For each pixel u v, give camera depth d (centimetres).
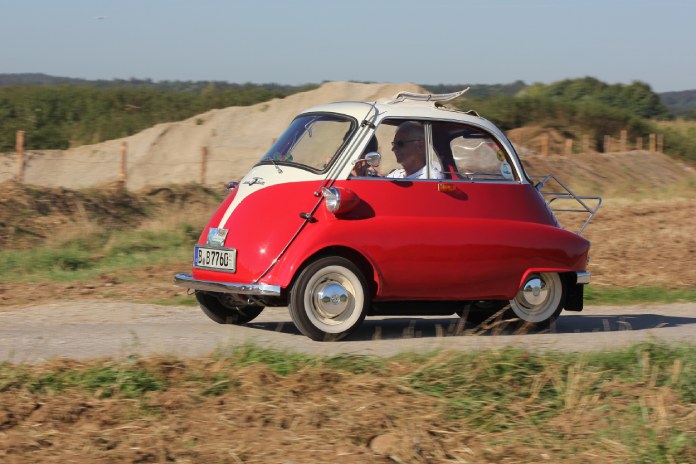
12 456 500
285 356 704
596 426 587
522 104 5816
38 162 3925
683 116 9925
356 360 705
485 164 929
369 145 877
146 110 5534
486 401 620
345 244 839
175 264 1547
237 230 866
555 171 4359
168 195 2605
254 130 4691
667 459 536
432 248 872
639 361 736
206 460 505
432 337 909
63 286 1296
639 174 4912
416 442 539
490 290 908
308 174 866
